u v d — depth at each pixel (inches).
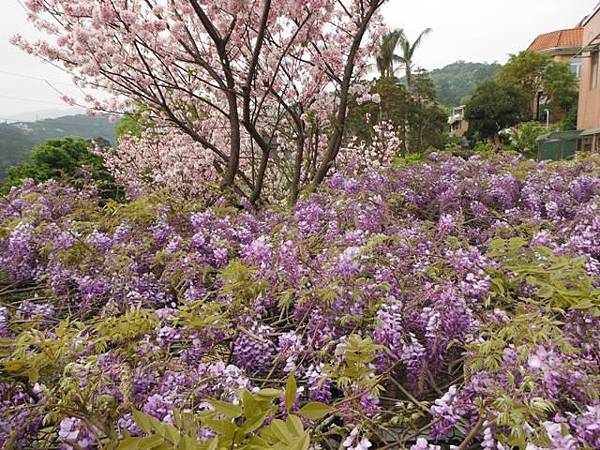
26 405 51.1
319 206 127.1
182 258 96.5
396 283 77.9
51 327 86.9
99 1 196.1
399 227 106.1
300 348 66.7
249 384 56.7
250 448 35.4
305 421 51.2
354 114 464.8
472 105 1686.8
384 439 55.6
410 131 1316.4
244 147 300.7
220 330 68.6
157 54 201.6
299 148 218.1
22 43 207.5
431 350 66.2
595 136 813.2
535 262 81.1
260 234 119.0
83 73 208.1
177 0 195.3
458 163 177.2
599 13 748.6
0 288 108.9
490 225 127.0
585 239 95.5
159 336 62.9
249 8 191.9
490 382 50.1
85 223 112.2
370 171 150.6
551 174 155.2
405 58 1419.8
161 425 38.1
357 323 69.1
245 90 176.6
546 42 2149.4
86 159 494.0
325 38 234.2
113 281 92.3
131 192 175.8
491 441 47.3
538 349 51.5
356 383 53.3
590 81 874.1
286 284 81.0
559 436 41.4
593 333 62.0
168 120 224.1
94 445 49.2
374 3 198.4
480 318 71.4
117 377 56.4
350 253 72.9
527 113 1692.9
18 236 107.5
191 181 317.1
